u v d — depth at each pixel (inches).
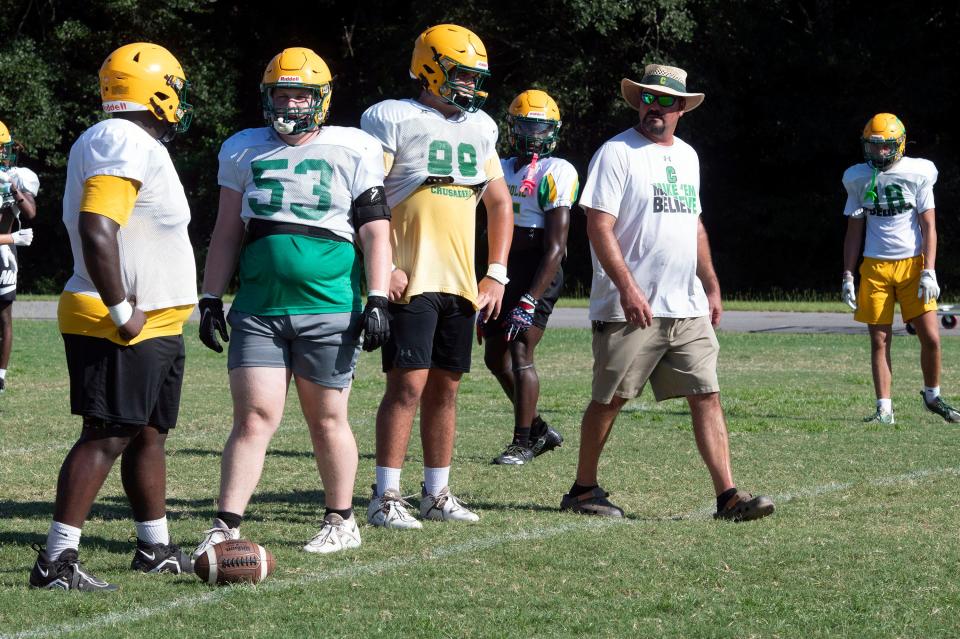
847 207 653.9
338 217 333.1
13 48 2197.3
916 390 785.6
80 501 301.0
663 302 390.9
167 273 302.8
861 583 306.3
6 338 715.4
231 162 338.0
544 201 507.8
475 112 389.4
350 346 339.3
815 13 2384.4
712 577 311.9
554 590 300.4
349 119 2485.2
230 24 2500.0
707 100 2135.8
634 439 568.4
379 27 2390.5
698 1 2122.3
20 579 308.7
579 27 1964.8
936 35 2261.3
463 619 274.5
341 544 344.8
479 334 514.0
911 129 2276.1
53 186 2358.5
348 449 346.6
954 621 274.8
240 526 376.8
